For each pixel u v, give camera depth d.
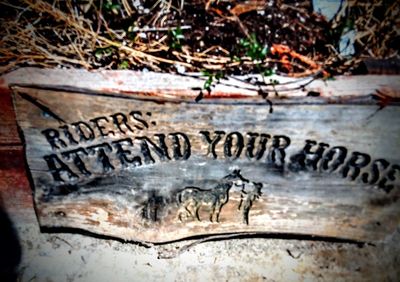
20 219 0.73
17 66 0.55
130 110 0.55
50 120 0.57
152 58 0.55
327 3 0.57
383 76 0.53
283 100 0.53
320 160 0.60
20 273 0.71
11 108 0.57
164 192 0.65
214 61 0.55
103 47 0.56
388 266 0.71
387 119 0.54
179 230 0.70
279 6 0.57
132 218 0.68
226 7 0.57
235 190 0.64
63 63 0.55
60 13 0.56
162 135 0.58
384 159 0.59
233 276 0.71
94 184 0.65
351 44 0.55
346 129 0.56
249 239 0.73
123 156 0.61
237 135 0.57
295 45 0.55
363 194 0.64
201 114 0.55
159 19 0.56
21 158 0.63
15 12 0.57
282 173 0.62
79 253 0.72
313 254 0.72
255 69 0.54
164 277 0.71
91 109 0.56
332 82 0.53
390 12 0.56
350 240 0.72
